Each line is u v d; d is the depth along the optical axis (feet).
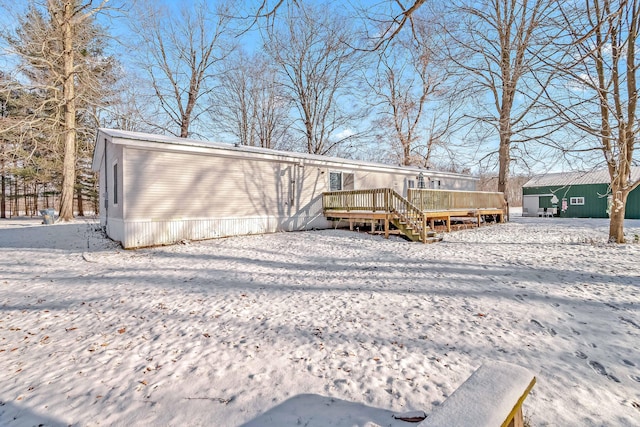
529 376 4.99
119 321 13.25
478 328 12.24
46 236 38.52
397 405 7.61
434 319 13.14
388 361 9.81
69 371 9.33
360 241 34.47
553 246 30.09
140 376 9.02
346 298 15.98
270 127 92.27
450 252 27.55
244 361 9.85
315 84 83.25
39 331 12.27
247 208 38.70
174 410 7.51
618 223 30.63
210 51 81.05
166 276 20.65
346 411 7.39
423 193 39.24
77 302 15.66
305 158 43.37
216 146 35.63
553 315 13.46
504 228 47.24
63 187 56.90
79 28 57.06
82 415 7.35
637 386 8.68
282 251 29.09
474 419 3.96
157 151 31.55
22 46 51.98
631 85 25.34
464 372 9.16
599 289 16.70
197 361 9.86
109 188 37.96
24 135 53.57
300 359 9.97
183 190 33.40
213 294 16.88
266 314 13.96
